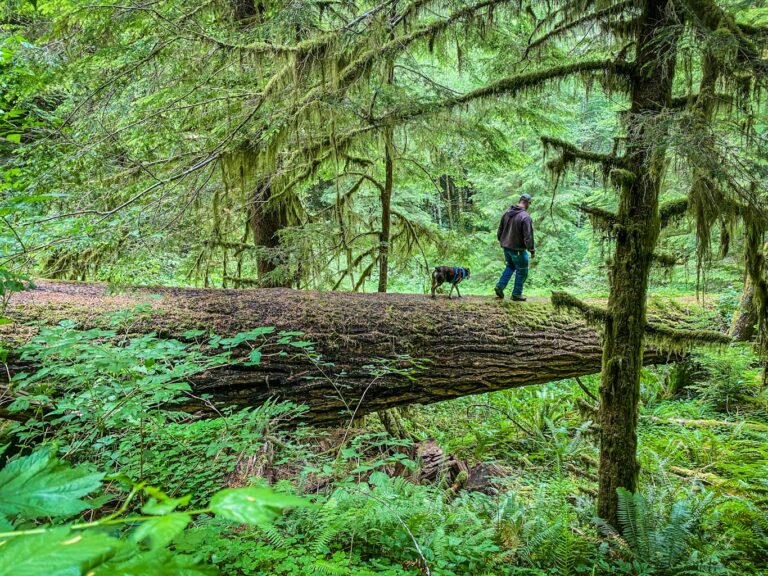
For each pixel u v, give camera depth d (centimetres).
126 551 54
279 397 448
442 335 529
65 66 465
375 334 500
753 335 760
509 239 623
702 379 782
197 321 447
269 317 479
